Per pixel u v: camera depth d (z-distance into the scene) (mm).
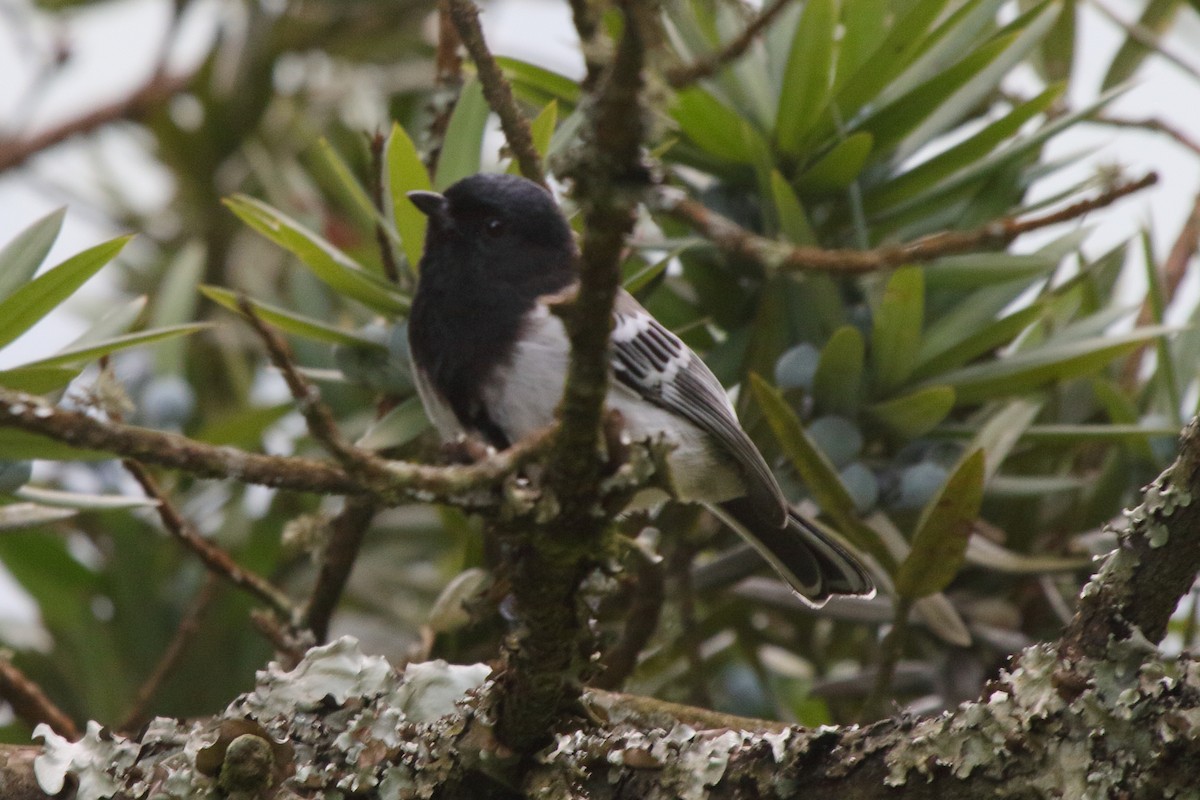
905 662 10289
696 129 9312
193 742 6188
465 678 6492
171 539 11117
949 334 9320
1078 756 5684
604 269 4527
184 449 4336
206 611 10008
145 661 10883
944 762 5789
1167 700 5656
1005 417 8977
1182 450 5742
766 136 9555
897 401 8867
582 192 4367
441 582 11727
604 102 4207
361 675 6453
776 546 9008
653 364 8469
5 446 6914
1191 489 5684
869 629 11023
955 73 9016
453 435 8305
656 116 4219
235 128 13266
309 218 11891
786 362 9180
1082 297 10102
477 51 7172
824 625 11109
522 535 5055
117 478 10898
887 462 9320
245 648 10945
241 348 12484
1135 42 10945
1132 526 5832
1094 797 5617
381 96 13344
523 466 4855
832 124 9328
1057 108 10758
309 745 6246
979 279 9180
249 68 13312
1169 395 9500
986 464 8562
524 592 5273
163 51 13406
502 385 8031
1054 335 9578
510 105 7227
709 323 9891
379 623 11484
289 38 13672
